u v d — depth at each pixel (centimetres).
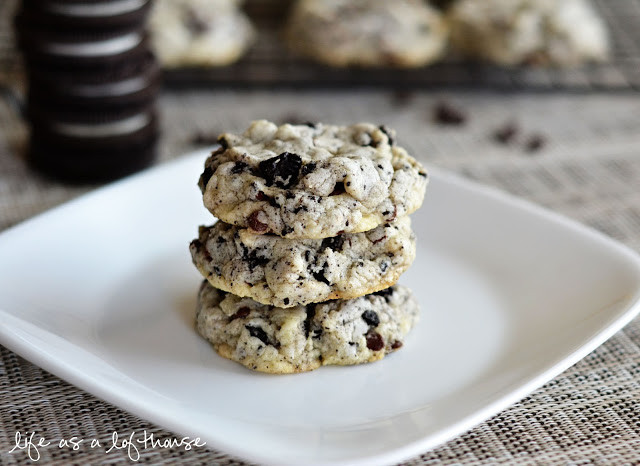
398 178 34
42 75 43
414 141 50
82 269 38
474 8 54
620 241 42
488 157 48
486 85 54
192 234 40
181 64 53
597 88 54
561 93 54
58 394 34
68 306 36
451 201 41
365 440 32
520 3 54
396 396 34
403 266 35
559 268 38
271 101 53
